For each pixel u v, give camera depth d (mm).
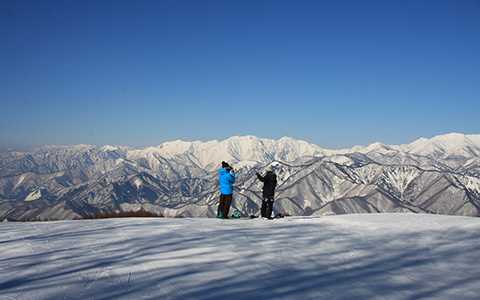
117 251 8195
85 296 5430
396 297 5480
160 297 5367
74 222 14117
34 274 6547
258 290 5676
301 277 6344
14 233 11328
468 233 10852
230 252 8039
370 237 10148
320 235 10391
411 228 11766
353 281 6184
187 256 7676
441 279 6352
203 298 5336
